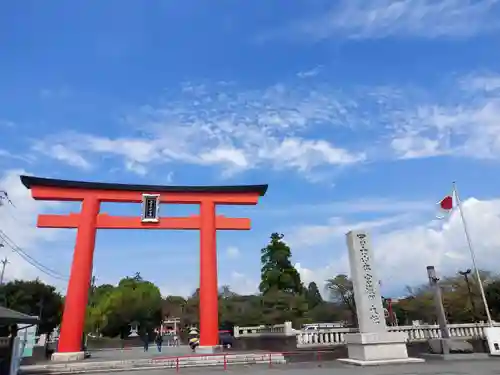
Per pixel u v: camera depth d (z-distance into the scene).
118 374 20.48
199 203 31.27
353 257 22.12
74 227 28.64
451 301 47.91
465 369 16.70
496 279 46.12
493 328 22.83
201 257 29.53
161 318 71.50
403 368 17.56
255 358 23.92
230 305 57.03
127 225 29.50
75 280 26.86
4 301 57.62
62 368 21.78
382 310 20.98
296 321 48.41
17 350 18.22
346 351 24.70
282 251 58.75
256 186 31.86
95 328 63.97
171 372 20.17
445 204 27.73
